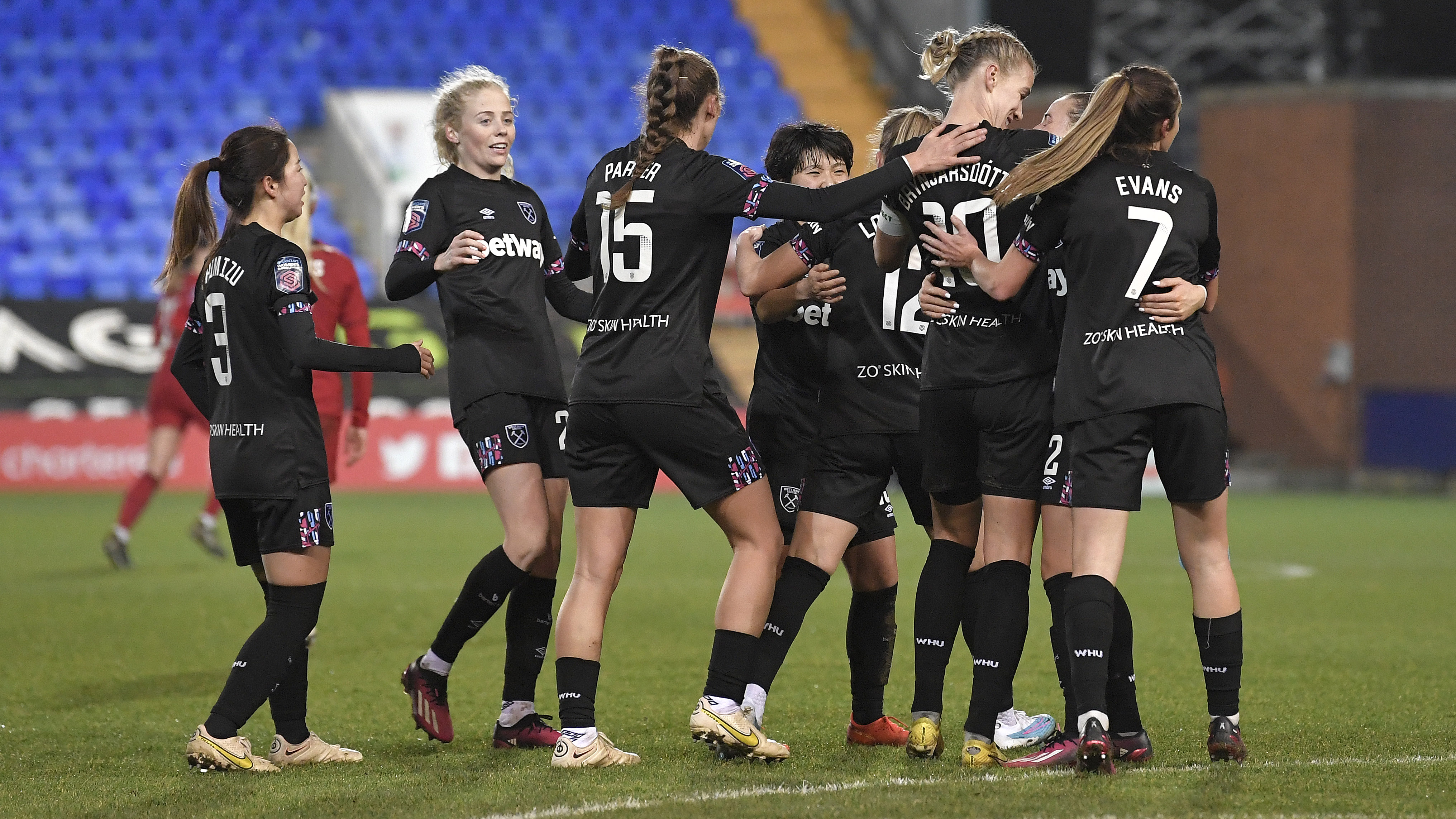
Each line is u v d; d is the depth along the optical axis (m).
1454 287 69.31
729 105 77.38
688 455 13.98
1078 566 13.44
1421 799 12.27
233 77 76.00
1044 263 14.28
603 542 14.37
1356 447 69.62
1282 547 39.91
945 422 14.37
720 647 14.02
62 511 48.75
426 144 68.81
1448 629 24.67
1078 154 13.28
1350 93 69.62
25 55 76.12
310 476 14.43
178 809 12.41
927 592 14.54
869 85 80.94
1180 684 19.17
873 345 14.80
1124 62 75.31
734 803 12.21
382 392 60.06
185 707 18.09
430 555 36.12
